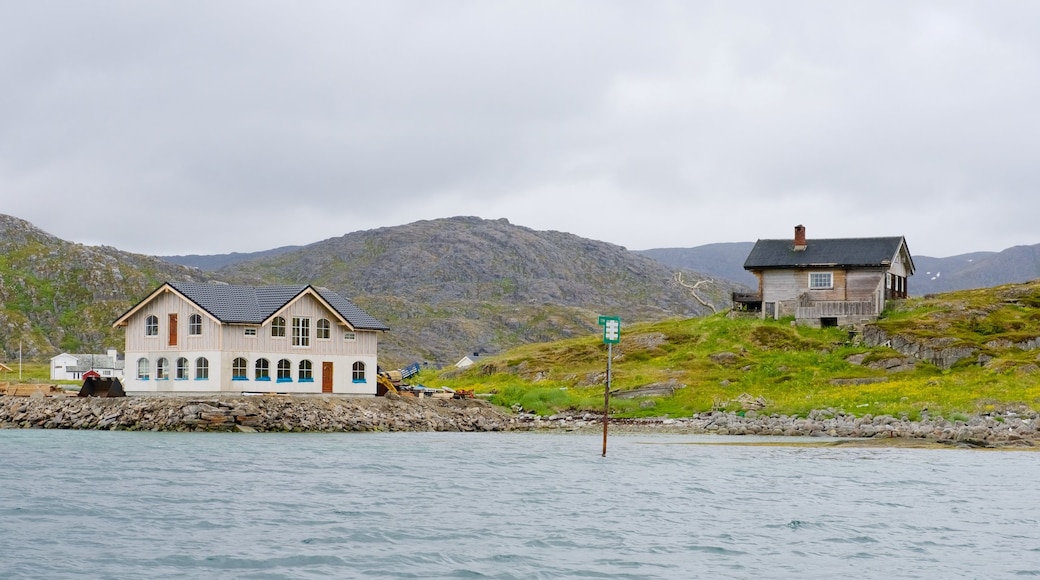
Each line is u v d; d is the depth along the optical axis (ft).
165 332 285.02
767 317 374.63
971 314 349.00
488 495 130.82
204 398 256.11
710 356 342.85
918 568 90.84
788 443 221.87
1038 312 348.18
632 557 92.94
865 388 287.89
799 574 87.81
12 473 145.18
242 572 83.92
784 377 312.50
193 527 103.14
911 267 406.00
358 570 85.20
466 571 85.71
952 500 133.08
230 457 174.09
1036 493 140.46
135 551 91.20
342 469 157.89
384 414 268.82
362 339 297.12
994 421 238.89
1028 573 89.35
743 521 113.91
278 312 279.08
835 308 362.94
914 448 210.38
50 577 81.25
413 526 106.01
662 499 130.41
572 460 179.52
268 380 279.28
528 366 383.45
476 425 273.13
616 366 351.46
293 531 101.86
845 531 108.58
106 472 147.74
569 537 101.86
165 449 188.85
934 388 279.08
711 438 236.84
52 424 261.85
